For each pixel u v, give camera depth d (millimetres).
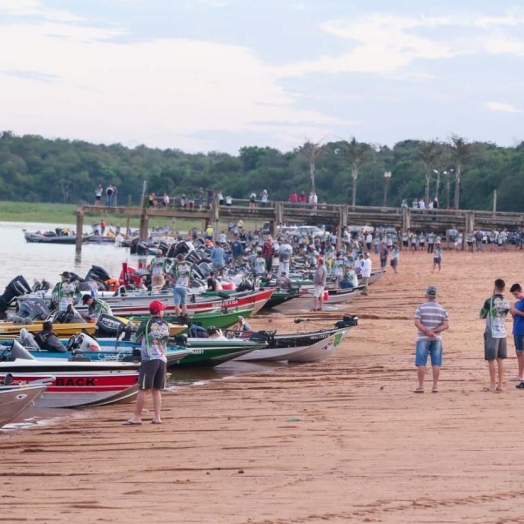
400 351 26516
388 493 11133
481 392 18891
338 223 78938
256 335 24672
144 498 11172
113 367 18547
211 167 184500
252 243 66750
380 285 50000
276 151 179375
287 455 13523
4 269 58562
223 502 10859
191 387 20797
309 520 10016
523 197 119875
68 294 27469
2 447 14602
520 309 19203
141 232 81250
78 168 197750
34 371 18109
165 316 28453
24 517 10328
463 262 67750
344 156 150250
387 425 15664
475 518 10023
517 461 12805
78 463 13367
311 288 40062
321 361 24859
